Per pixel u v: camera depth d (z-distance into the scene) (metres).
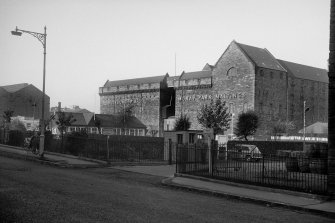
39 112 97.56
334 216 11.66
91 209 10.36
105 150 30.70
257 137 76.06
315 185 15.90
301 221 10.73
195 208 11.64
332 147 14.08
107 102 116.25
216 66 85.44
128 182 17.81
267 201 13.32
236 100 80.44
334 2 14.73
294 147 52.38
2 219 8.84
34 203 10.81
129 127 100.69
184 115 87.12
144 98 105.06
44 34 28.23
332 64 14.52
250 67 78.19
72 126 91.81
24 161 26.70
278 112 81.56
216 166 20.05
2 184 14.18
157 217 9.85
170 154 28.89
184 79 93.50
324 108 94.81
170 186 16.94
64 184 15.18
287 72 84.50
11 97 93.62
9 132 43.69
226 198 14.50
